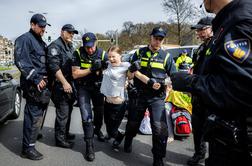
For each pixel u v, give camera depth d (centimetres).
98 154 409
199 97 148
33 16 382
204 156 364
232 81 128
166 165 367
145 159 390
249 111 129
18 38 369
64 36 415
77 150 425
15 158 395
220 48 136
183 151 420
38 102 384
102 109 451
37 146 443
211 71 142
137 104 371
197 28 346
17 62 363
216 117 143
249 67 125
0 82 535
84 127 389
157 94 357
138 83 369
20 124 589
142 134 507
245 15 131
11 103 588
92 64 378
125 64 390
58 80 414
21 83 385
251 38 127
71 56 423
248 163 135
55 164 373
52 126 567
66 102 428
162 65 355
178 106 476
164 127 352
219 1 146
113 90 396
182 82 153
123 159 389
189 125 468
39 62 384
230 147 139
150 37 361
